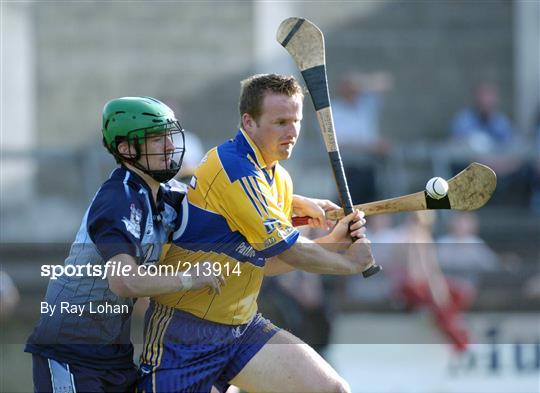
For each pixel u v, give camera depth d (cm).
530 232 3152
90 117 4084
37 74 4038
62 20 4059
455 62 4125
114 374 1374
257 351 1412
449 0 4125
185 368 1389
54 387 1348
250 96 1383
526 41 4119
